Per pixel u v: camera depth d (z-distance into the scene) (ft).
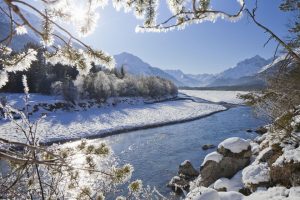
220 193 27.07
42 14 5.06
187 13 7.72
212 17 7.63
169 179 71.97
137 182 14.11
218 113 240.32
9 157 4.65
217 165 44.80
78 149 12.25
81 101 220.84
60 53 6.96
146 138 137.08
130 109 245.24
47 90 208.85
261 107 21.91
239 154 44.62
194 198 24.56
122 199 14.49
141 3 7.80
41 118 11.59
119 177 12.38
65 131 148.36
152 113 232.94
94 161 12.23
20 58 6.36
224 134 129.80
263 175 32.22
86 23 5.93
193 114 230.27
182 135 138.51
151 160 92.02
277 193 26.07
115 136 148.46
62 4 5.47
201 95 482.69
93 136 146.20
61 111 194.59
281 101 20.25
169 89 364.17
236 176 41.19
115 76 307.37
